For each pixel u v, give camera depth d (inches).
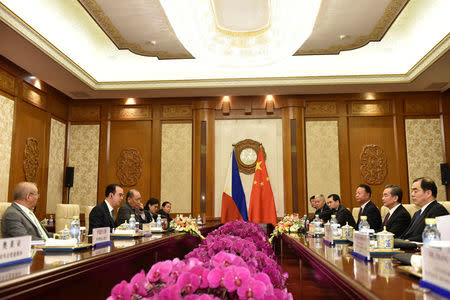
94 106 321.7
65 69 249.8
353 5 203.0
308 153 307.0
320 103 311.4
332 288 60.7
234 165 307.1
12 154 243.8
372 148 303.7
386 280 47.0
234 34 220.8
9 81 242.7
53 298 57.3
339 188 301.1
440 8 213.9
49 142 289.9
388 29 229.6
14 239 60.9
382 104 307.3
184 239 169.2
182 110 318.3
